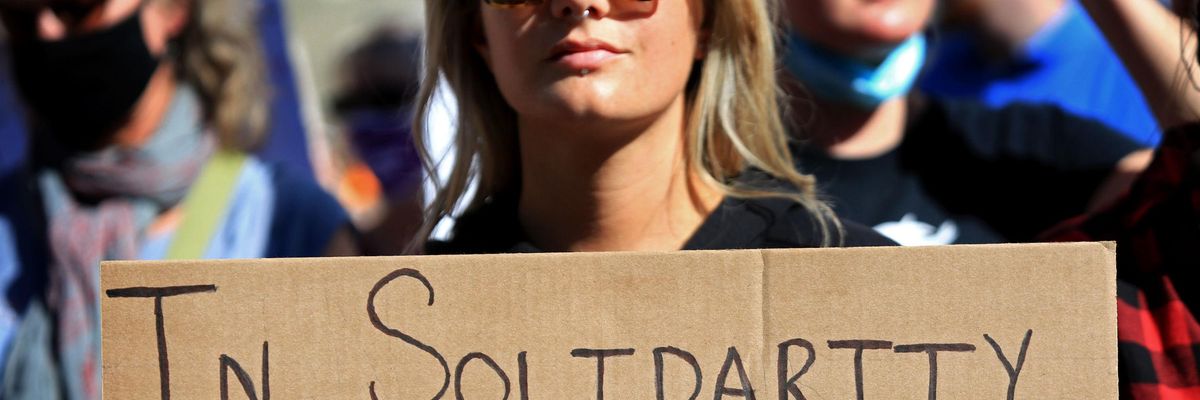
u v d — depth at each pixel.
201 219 4.02
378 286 2.26
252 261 2.27
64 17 3.86
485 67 2.75
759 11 2.63
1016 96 4.61
